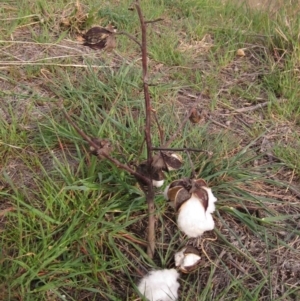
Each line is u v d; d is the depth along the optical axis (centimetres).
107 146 45
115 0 100
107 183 58
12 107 69
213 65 85
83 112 67
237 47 91
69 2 95
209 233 56
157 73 80
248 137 70
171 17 99
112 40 44
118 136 64
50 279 50
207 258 54
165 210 58
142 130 65
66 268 51
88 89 73
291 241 56
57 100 71
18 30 87
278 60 86
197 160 63
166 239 55
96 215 55
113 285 51
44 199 56
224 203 59
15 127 65
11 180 58
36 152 62
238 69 85
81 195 56
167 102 74
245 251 55
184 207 43
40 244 52
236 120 74
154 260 54
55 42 84
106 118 65
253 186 62
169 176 59
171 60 84
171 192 44
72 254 52
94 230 53
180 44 90
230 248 55
